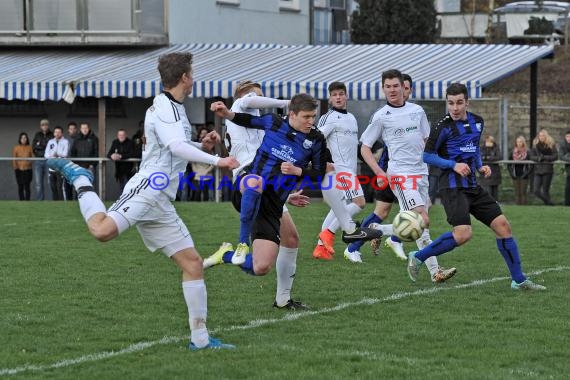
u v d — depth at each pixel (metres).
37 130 75.31
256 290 28.30
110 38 76.25
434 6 96.81
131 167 65.75
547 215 50.97
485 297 27.19
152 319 24.28
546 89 92.56
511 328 23.14
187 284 20.91
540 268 32.62
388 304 26.23
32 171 66.81
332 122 35.56
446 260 34.50
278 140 23.70
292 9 91.75
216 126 66.69
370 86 63.09
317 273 31.56
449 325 23.50
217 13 83.00
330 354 20.50
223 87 65.12
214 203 59.12
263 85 64.75
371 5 93.56
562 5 106.12
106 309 25.58
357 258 34.12
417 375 18.88
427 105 67.38
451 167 27.69
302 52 74.12
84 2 76.06
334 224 34.75
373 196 61.91
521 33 102.56
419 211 30.72
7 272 31.69
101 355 20.59
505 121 64.81
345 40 100.12
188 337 22.25
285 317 24.50
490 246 38.19
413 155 30.97
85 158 65.88
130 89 66.00
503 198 64.38
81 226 45.88
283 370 19.22
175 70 20.44
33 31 76.69
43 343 21.70
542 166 62.00
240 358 20.22
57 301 26.66
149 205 20.52
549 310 25.30
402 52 72.12
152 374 19.02
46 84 66.81
